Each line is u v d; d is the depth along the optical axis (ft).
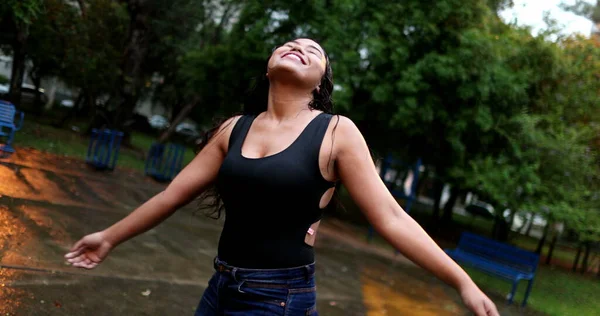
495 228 48.55
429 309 18.99
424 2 36.35
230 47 40.98
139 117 100.48
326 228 34.68
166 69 71.46
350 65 35.17
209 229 24.04
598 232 29.55
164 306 13.06
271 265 5.35
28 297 11.29
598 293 30.55
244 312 5.38
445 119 36.47
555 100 37.29
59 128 57.57
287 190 5.19
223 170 5.52
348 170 5.41
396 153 42.70
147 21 54.80
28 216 17.76
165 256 17.61
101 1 47.96
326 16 35.45
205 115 51.70
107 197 25.52
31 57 52.95
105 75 51.75
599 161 33.32
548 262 40.96
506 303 23.94
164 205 6.04
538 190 31.09
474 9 36.60
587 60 37.83
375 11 36.06
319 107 6.08
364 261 26.13
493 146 37.99
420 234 5.09
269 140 5.57
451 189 54.39
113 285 13.47
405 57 35.50
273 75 5.82
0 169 24.82
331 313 15.93
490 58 35.01
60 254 14.73
